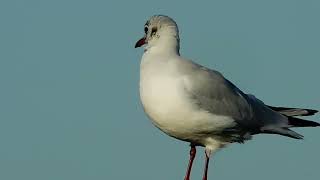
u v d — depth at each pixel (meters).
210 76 14.59
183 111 14.06
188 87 14.09
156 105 14.07
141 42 14.91
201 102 14.27
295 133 16.12
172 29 14.68
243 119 15.20
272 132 16.05
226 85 14.92
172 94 13.95
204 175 15.15
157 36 14.67
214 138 14.99
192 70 14.36
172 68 14.16
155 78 14.09
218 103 14.59
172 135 14.74
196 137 14.85
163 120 14.22
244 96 15.58
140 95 14.42
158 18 14.79
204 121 14.39
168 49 14.53
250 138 15.75
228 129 14.92
